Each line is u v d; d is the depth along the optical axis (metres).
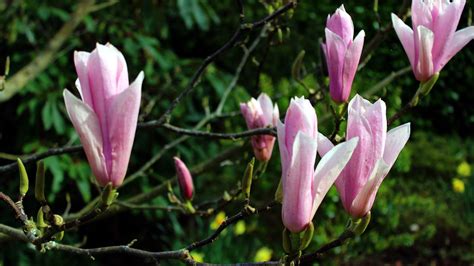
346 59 1.61
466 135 7.02
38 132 5.09
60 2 5.48
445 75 5.38
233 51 6.59
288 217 1.20
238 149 3.14
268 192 5.47
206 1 6.08
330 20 1.61
